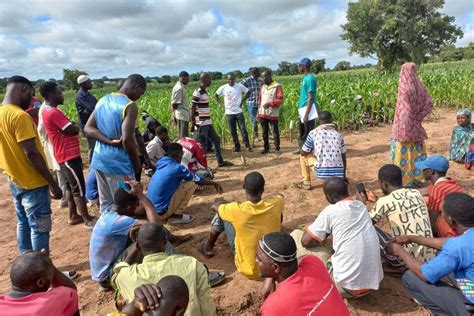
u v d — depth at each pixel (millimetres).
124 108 4246
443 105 14852
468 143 7098
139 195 4062
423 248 3697
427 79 15773
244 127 9438
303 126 8594
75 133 5285
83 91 7309
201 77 8328
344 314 2555
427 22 42688
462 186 6387
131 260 3715
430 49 44938
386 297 3799
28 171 4035
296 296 2488
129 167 4539
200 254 4770
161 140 7082
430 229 3707
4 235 5730
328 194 3760
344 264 3477
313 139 5816
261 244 2668
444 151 8391
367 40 45969
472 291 2846
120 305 3045
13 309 2293
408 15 42875
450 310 3043
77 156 5414
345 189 3730
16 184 4090
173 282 2141
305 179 6566
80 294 4125
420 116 5582
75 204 5871
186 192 5520
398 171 4109
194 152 6883
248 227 3930
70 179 5441
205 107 8312
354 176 7207
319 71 51938
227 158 9203
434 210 4141
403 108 5551
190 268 2930
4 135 3873
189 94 17953
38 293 2396
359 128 11742
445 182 4160
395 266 4047
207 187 7094
